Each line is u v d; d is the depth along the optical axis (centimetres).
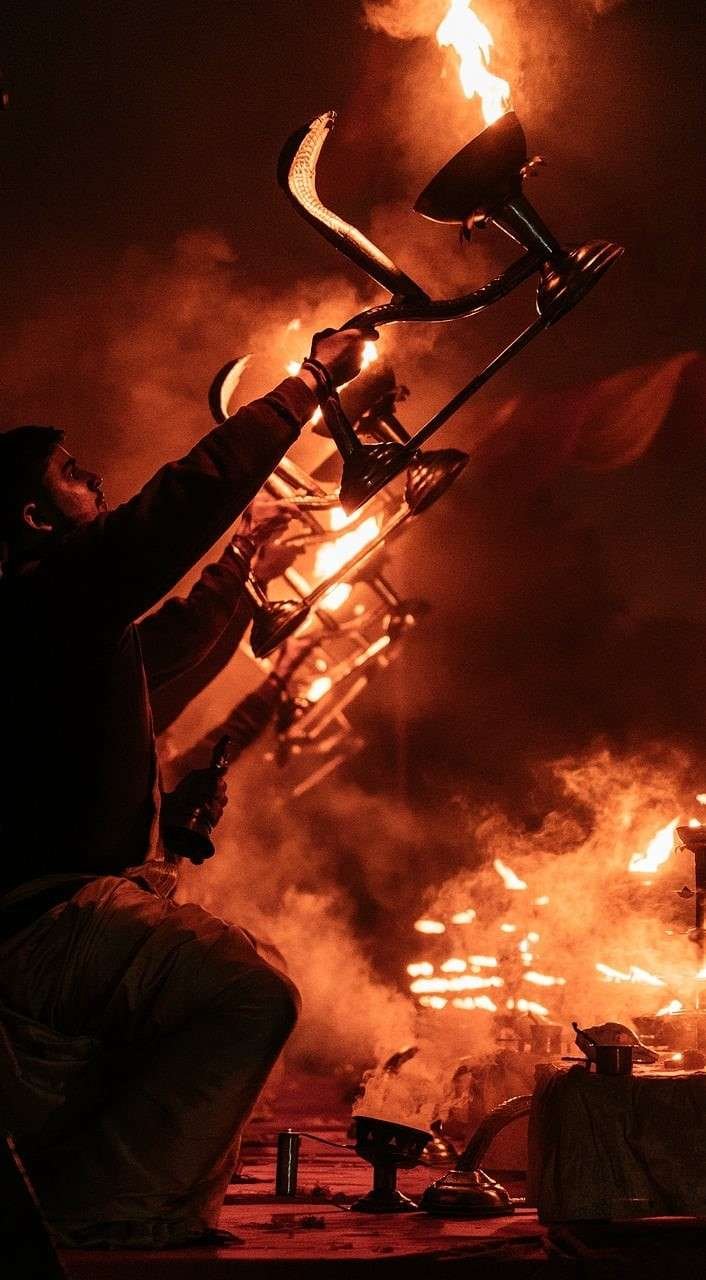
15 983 228
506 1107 259
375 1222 240
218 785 278
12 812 239
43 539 256
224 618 311
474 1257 198
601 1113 218
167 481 238
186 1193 212
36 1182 209
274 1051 219
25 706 239
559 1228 210
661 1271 203
